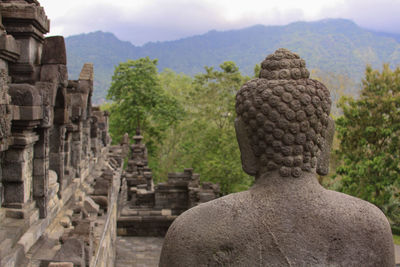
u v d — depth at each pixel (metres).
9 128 5.88
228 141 31.66
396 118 25.80
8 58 6.88
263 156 2.73
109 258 13.27
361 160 26.58
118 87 39.81
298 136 2.64
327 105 2.74
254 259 2.48
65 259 5.88
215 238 2.48
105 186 11.95
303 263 2.47
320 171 2.86
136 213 25.22
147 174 30.91
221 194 31.67
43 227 7.11
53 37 7.66
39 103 6.69
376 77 26.64
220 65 36.16
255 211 2.56
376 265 2.52
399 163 26.05
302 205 2.58
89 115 14.58
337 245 2.50
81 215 9.27
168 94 43.06
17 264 5.60
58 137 8.95
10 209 6.52
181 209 26.41
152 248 22.14
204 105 36.53
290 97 2.62
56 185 8.66
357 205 2.62
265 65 2.82
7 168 6.58
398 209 29.59
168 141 49.69
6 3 7.11
